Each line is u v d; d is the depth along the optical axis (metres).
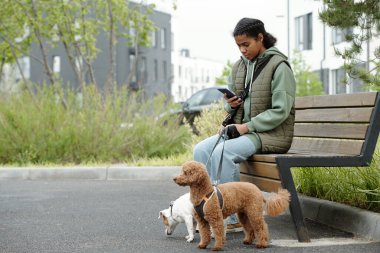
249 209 5.39
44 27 17.66
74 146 13.29
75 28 17.86
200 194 5.27
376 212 6.14
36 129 13.38
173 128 14.12
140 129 13.73
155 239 6.05
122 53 52.56
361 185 6.45
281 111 5.98
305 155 5.77
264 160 5.87
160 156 13.64
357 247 5.39
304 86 29.12
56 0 17.28
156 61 59.66
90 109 13.71
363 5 9.32
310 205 6.93
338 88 33.09
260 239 5.42
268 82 6.11
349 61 9.71
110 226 6.79
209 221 5.30
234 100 6.24
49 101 13.93
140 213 7.65
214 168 6.05
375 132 5.74
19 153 13.16
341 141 6.14
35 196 9.27
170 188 10.11
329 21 9.51
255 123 6.04
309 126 6.92
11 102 14.17
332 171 6.96
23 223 7.03
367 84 9.66
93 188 10.18
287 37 38.88
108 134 13.44
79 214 7.62
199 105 21.83
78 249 5.63
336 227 6.36
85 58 18.56
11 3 16.88
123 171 11.64
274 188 5.83
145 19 19.09
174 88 66.56
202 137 12.33
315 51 35.91
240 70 6.44
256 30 6.14
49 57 51.03
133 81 54.53
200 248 5.52
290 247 5.45
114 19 18.81
